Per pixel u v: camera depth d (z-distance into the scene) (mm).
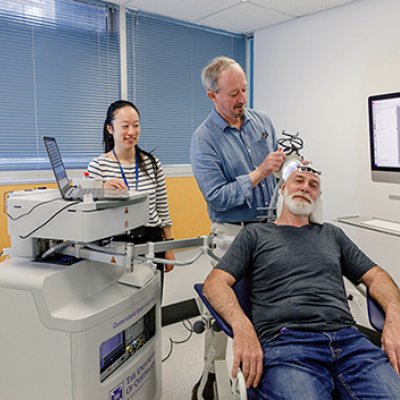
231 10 3338
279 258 1598
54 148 1572
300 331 1443
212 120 1976
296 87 3494
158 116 3754
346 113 3104
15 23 2914
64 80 3182
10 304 1396
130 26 3473
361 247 3010
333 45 3156
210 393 1913
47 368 1375
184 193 3896
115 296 1516
